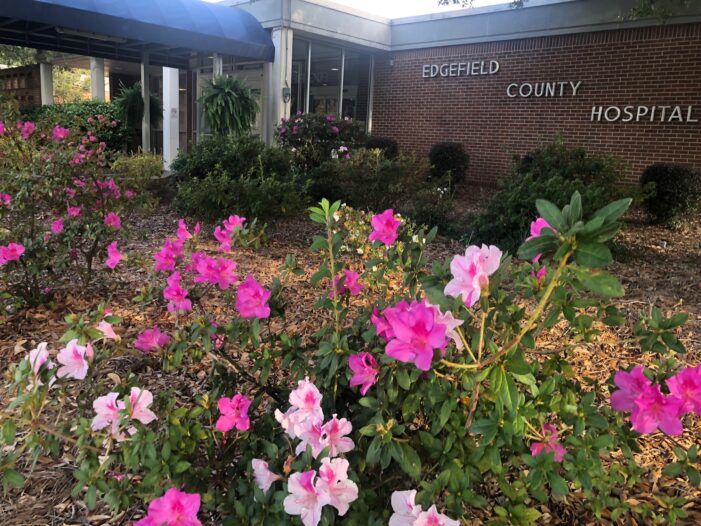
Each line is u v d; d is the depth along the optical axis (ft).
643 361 11.28
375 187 26.94
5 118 15.20
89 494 5.09
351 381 5.21
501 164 40.55
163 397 6.11
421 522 4.15
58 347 11.37
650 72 33.60
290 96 40.19
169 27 34.01
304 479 4.31
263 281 16.62
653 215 29.01
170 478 5.21
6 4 28.27
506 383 4.41
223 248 7.66
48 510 6.94
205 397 5.95
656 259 22.09
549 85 37.63
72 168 14.02
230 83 33.53
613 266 20.68
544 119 38.22
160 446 5.46
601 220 3.51
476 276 4.22
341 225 14.74
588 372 10.83
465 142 42.29
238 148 26.89
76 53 41.27
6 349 11.22
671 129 33.27
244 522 4.77
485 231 21.74
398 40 44.78
